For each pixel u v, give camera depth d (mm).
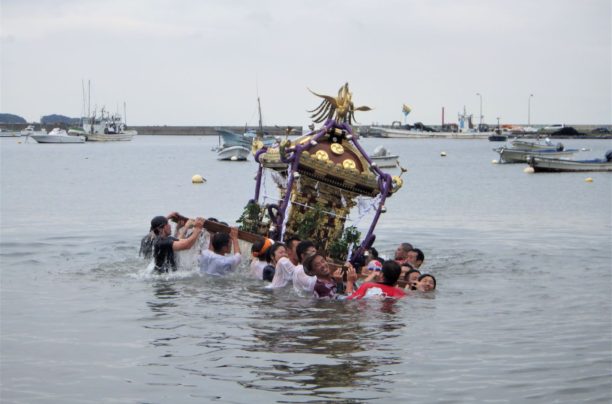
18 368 9547
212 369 9508
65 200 38062
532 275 16859
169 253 16078
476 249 21328
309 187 16625
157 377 9195
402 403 8375
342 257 16391
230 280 15398
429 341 10898
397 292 14039
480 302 13695
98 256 18953
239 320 12070
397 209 34375
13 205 35094
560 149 90438
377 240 23438
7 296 13844
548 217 31062
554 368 9641
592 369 9609
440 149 145875
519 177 61406
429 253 20484
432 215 31672
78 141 168750
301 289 14062
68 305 13109
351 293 14344
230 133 108312
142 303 13289
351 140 16844
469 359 10016
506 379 9203
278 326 11680
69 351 10281
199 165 78938
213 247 16031
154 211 32594
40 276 15961
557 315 12672
